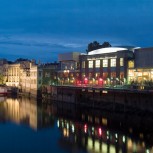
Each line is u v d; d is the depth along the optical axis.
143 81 107.75
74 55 149.25
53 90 145.62
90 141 61.72
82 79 138.75
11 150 55.38
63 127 77.06
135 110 91.00
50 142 61.19
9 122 84.25
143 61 111.06
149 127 74.12
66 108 115.56
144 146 57.19
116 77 120.88
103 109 106.25
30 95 178.00
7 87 193.12
